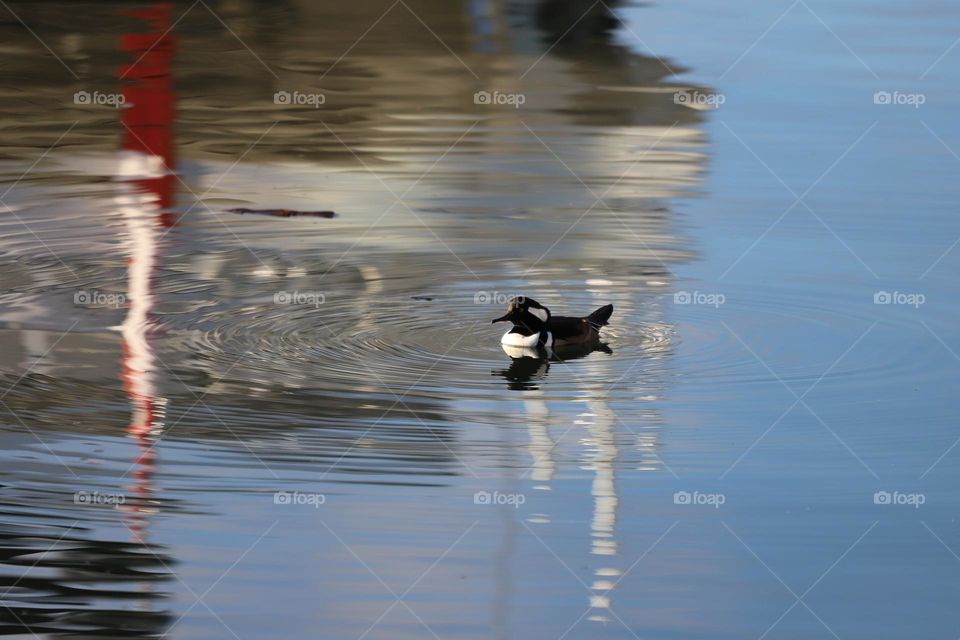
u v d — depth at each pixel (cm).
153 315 1458
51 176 1956
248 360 1331
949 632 869
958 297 1534
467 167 2030
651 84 2519
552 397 1252
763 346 1398
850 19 3078
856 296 1542
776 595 912
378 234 1755
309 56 2711
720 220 1811
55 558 942
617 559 959
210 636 857
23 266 1608
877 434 1173
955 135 2195
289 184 1952
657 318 1485
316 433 1155
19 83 2456
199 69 2595
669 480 1082
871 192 1916
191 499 1030
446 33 2900
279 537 978
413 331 1438
